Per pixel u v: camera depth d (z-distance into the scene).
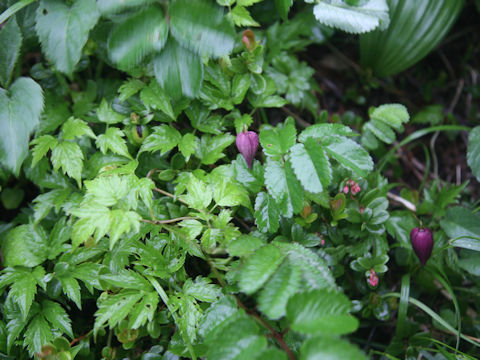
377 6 0.40
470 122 0.57
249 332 0.25
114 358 0.35
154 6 0.32
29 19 0.39
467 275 0.42
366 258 0.38
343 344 0.22
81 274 0.34
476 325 0.40
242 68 0.38
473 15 0.61
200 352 0.32
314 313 0.24
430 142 0.55
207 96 0.38
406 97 0.58
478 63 0.60
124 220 0.30
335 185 0.39
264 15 0.50
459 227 0.40
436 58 0.61
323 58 0.57
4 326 0.34
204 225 0.33
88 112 0.40
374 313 0.39
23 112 0.35
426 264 0.41
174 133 0.37
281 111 0.48
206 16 0.32
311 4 0.50
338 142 0.33
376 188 0.38
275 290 0.26
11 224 0.39
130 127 0.38
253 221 0.39
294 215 0.37
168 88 0.34
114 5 0.32
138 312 0.31
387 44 0.49
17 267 0.34
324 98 0.55
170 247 0.34
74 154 0.35
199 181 0.34
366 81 0.55
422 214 0.45
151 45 0.33
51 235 0.35
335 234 0.39
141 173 0.38
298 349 0.31
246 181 0.35
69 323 0.33
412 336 0.38
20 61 0.41
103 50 0.40
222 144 0.38
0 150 0.34
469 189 0.49
